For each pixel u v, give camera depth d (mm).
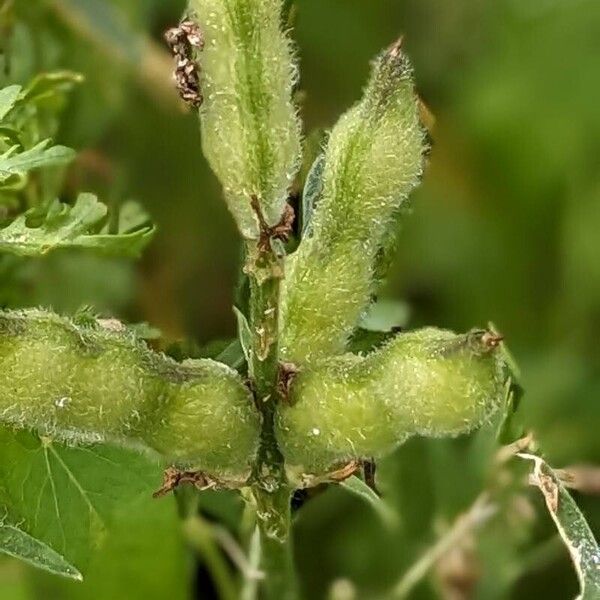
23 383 249
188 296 403
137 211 300
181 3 416
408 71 263
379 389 255
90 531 287
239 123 252
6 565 331
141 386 253
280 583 293
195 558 357
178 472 266
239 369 291
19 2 343
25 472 285
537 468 283
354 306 265
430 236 425
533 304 417
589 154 416
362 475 288
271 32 252
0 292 323
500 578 363
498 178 424
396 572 371
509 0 434
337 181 264
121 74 375
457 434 254
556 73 423
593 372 399
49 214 270
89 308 276
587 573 278
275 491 269
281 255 254
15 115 303
